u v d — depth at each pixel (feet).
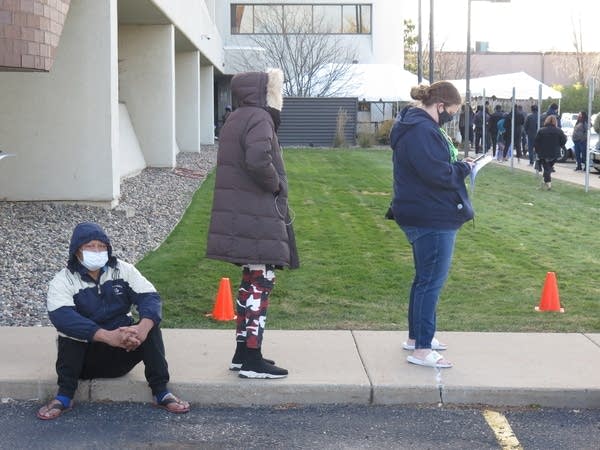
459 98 18.97
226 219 17.75
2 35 31.89
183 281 28.45
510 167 83.46
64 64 40.88
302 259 33.04
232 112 18.04
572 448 16.21
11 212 39.04
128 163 59.31
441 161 18.37
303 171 72.18
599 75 200.23
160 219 41.91
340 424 17.33
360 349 21.16
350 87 123.24
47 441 16.22
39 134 41.19
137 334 17.29
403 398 18.38
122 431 16.79
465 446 16.28
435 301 19.62
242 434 16.76
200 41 86.63
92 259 17.53
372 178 67.51
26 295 26.00
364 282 29.25
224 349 21.02
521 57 208.03
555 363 20.18
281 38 132.77
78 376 17.87
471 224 44.14
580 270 32.19
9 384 18.28
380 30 142.51
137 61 65.05
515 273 31.35
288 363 19.92
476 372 19.39
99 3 40.70
